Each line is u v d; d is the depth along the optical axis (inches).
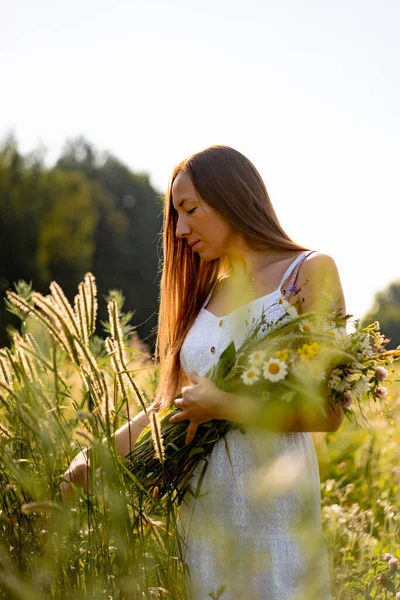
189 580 78.0
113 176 1483.8
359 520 130.7
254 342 81.6
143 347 120.5
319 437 91.4
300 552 77.5
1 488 74.7
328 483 136.0
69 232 1228.5
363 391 79.5
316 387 76.8
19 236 1137.4
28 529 72.1
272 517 79.1
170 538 77.9
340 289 87.5
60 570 67.5
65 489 73.4
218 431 83.0
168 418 84.6
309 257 87.4
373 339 83.4
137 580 67.3
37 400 71.6
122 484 69.8
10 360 72.6
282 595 77.0
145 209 1476.4
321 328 78.1
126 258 1382.9
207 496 83.2
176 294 97.9
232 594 76.6
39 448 72.6
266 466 55.6
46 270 1174.3
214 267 96.5
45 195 1209.4
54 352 69.7
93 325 73.0
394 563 104.3
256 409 77.6
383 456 153.5
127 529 68.8
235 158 92.2
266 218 92.1
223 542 69.5
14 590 64.3
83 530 71.6
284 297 85.5
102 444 71.2
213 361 87.6
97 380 69.8
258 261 91.0
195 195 90.7
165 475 79.5
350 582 98.3
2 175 1165.7
